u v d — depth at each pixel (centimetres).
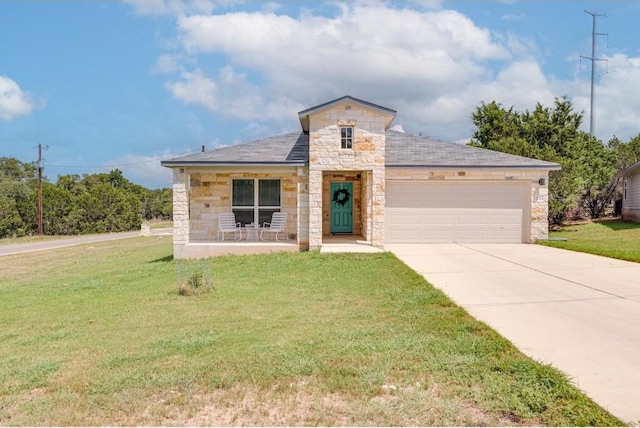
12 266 1839
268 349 520
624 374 417
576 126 3125
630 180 2678
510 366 438
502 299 749
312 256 1341
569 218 2847
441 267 1090
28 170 7369
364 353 496
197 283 921
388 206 1617
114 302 869
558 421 338
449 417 351
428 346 514
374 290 864
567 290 809
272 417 361
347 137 1479
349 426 343
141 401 396
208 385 423
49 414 376
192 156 1559
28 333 663
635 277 926
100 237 3775
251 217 1652
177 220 1511
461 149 1770
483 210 1617
